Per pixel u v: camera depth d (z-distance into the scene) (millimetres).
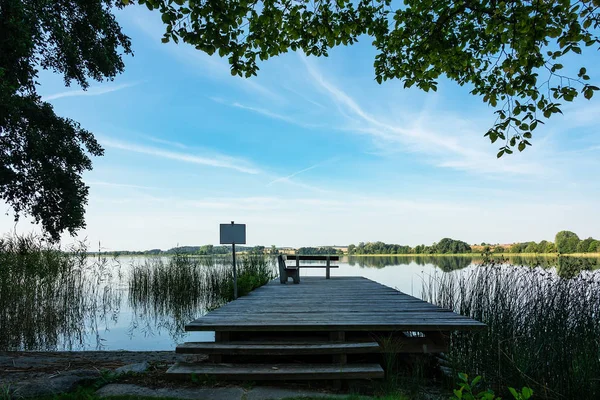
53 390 3881
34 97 11250
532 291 6176
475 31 5785
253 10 5211
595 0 4242
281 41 5820
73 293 11328
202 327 4805
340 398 3730
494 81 6012
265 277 12969
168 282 13992
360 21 6059
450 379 4527
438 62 6121
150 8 4414
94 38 12234
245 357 5203
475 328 4762
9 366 5098
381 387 4133
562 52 4504
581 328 5137
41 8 9875
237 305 6742
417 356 4910
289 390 3992
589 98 4422
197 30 4535
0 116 9500
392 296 8047
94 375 4352
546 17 4633
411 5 6031
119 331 9828
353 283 11555
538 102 4832
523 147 5012
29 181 11812
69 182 12383
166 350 7793
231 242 8875
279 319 5258
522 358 4488
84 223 12867
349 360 5340
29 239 10930
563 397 4043
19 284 9391
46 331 9336
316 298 7742
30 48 9289
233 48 4977
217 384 4082
